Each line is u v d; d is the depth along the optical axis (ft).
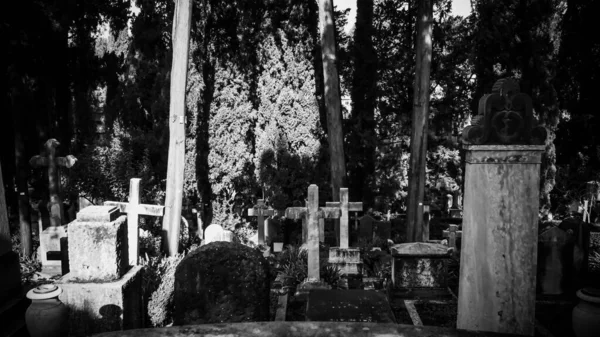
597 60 56.90
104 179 42.24
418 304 24.91
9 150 45.96
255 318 18.71
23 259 31.37
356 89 56.13
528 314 11.74
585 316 11.32
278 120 49.39
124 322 17.15
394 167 57.36
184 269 18.51
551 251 25.07
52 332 12.89
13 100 37.60
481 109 11.55
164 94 50.85
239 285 18.57
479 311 11.93
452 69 56.44
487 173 11.53
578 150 59.82
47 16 40.96
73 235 17.04
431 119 58.49
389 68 55.83
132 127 55.93
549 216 50.16
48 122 46.01
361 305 20.13
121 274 17.89
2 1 37.42
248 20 48.01
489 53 48.37
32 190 45.52
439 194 61.62
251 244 40.57
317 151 49.39
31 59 41.16
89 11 49.70
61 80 46.70
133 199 27.22
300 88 49.16
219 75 48.34
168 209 35.24
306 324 9.38
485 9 47.80
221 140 48.34
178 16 35.42
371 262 36.40
